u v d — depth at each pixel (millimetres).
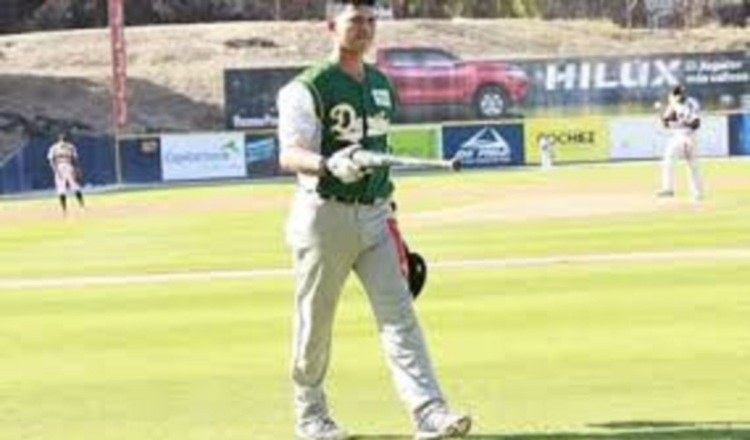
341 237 16797
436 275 37531
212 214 71250
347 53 16859
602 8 164750
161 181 117750
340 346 25500
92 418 19672
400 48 129625
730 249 41750
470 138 121438
